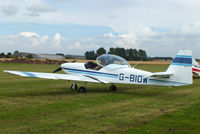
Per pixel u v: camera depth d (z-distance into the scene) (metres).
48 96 9.36
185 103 7.97
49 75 10.69
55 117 5.91
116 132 4.80
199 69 19.78
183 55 9.45
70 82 15.27
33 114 6.19
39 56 104.94
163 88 12.74
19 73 10.05
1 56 75.06
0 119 5.67
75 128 5.03
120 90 11.73
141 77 10.10
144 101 8.36
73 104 7.62
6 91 10.52
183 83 9.45
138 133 4.73
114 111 6.63
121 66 10.88
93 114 6.25
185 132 4.84
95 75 11.52
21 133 4.68
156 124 5.36
